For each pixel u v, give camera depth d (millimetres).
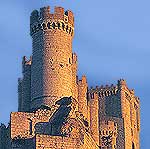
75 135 185875
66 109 195000
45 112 194125
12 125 190000
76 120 192750
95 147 198625
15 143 185875
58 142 180250
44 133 191375
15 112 191375
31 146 180750
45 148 178625
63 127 186875
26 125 191375
